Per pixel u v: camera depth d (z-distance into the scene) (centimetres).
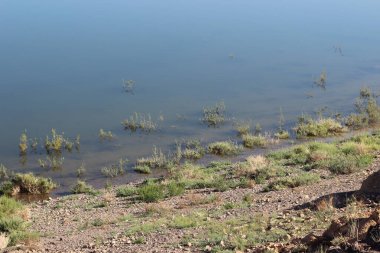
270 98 3872
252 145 2947
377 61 4944
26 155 2864
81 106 3694
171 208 1741
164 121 3400
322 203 1239
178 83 4294
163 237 1251
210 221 1375
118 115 3512
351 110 3544
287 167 2262
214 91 4062
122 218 1666
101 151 2911
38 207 2111
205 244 1077
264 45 5725
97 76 4516
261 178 2091
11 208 1875
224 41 5938
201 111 3594
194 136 3138
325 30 6531
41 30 6397
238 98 3878
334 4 8681
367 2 8862
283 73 4572
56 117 3462
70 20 7075
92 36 6144
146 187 2098
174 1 8856
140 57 5209
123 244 1254
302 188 1736
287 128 3256
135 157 2823
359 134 2939
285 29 6625
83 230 1566
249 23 7019
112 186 2412
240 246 982
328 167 2091
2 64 4853
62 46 5628
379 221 749
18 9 7794
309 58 5109
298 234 989
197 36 6225
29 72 4609
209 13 7762
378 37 6066
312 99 3825
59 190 2438
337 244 744
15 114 3506
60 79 4403
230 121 3397
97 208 1964
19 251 1305
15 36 6038
